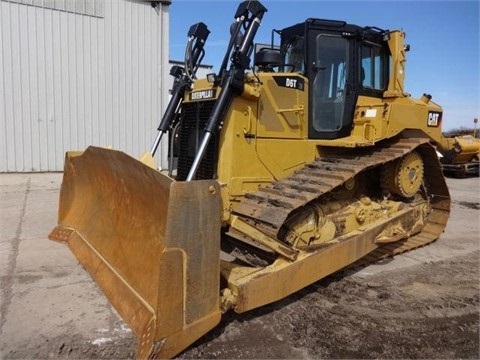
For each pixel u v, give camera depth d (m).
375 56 4.87
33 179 9.45
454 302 3.83
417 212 5.18
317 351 2.93
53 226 5.96
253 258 3.71
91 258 3.61
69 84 10.16
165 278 2.50
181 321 2.60
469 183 12.74
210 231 2.70
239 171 3.68
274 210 3.30
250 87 3.58
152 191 2.82
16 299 3.59
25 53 9.59
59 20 9.88
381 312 3.58
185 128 4.20
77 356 2.77
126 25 10.71
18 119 9.68
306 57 4.17
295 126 4.05
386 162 4.42
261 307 3.58
